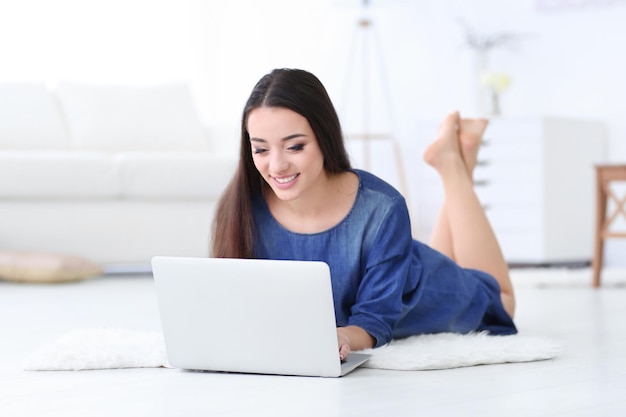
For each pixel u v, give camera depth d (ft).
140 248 14.49
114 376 5.43
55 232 14.08
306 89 5.56
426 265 6.50
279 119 5.45
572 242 16.98
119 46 20.02
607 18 17.30
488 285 7.11
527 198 16.62
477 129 7.92
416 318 6.54
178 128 16.84
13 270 13.03
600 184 13.25
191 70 20.79
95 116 16.48
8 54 19.04
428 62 20.17
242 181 6.10
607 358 6.20
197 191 14.53
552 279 13.28
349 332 5.72
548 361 6.02
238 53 21.15
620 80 17.20
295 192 5.57
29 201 13.99
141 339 6.35
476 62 18.74
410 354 5.66
